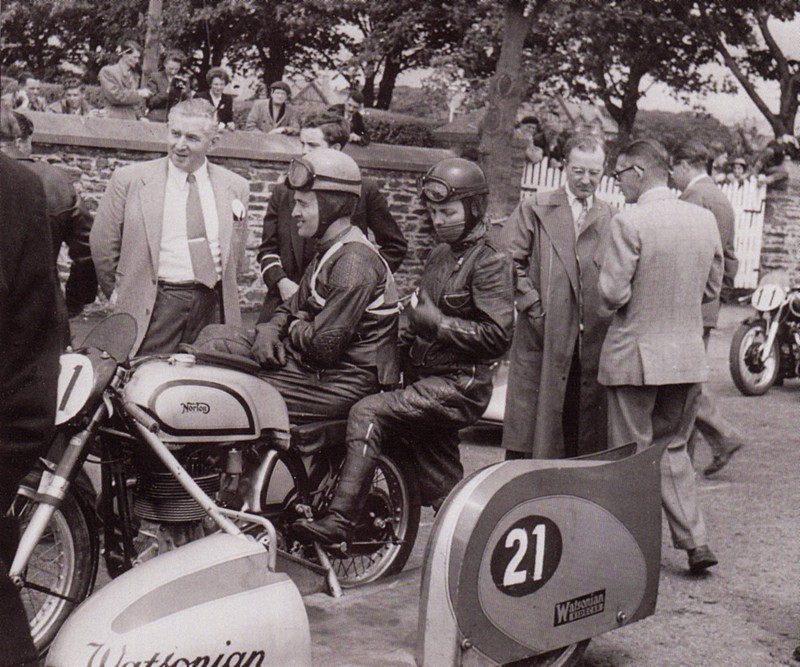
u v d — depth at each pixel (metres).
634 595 4.17
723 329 14.96
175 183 5.64
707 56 27.41
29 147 5.11
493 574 3.72
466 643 3.66
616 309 5.34
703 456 7.93
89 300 5.59
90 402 3.70
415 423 4.41
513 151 15.50
